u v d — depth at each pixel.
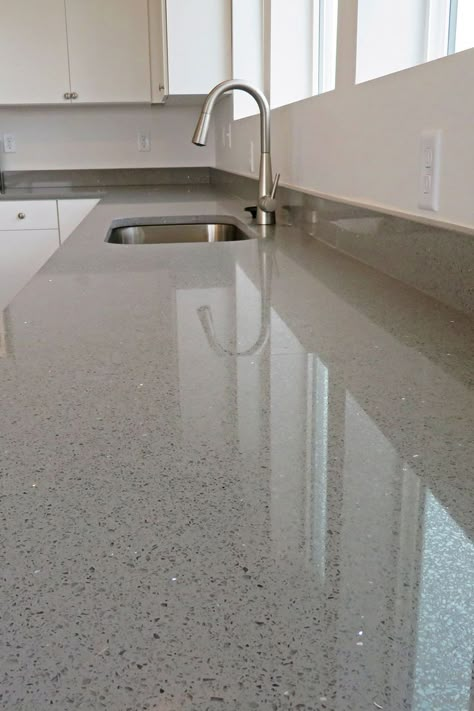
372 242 1.41
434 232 1.12
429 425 0.63
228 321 1.00
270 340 0.91
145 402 0.69
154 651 0.35
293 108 2.08
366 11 1.47
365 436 0.61
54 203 3.65
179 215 2.45
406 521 0.47
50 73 3.81
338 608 0.38
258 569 0.42
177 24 3.20
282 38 2.59
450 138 1.08
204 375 0.77
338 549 0.43
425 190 1.18
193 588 0.40
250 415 0.66
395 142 1.30
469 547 0.43
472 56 1.00
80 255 1.58
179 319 1.02
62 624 0.37
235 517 0.47
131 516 0.48
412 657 0.34
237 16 3.06
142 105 4.25
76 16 3.77
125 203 2.98
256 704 0.32
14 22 3.75
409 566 0.42
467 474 0.53
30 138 4.25
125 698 0.32
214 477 0.53
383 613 0.37
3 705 0.32
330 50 2.52
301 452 0.57
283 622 0.37
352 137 1.54
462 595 0.39
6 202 3.63
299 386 0.73
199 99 3.69
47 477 0.54
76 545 0.44
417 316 1.03
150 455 0.57
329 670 0.33
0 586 0.40
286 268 1.42
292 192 2.11
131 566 0.42
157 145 4.32
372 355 0.84
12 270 3.72
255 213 2.27
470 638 0.35
